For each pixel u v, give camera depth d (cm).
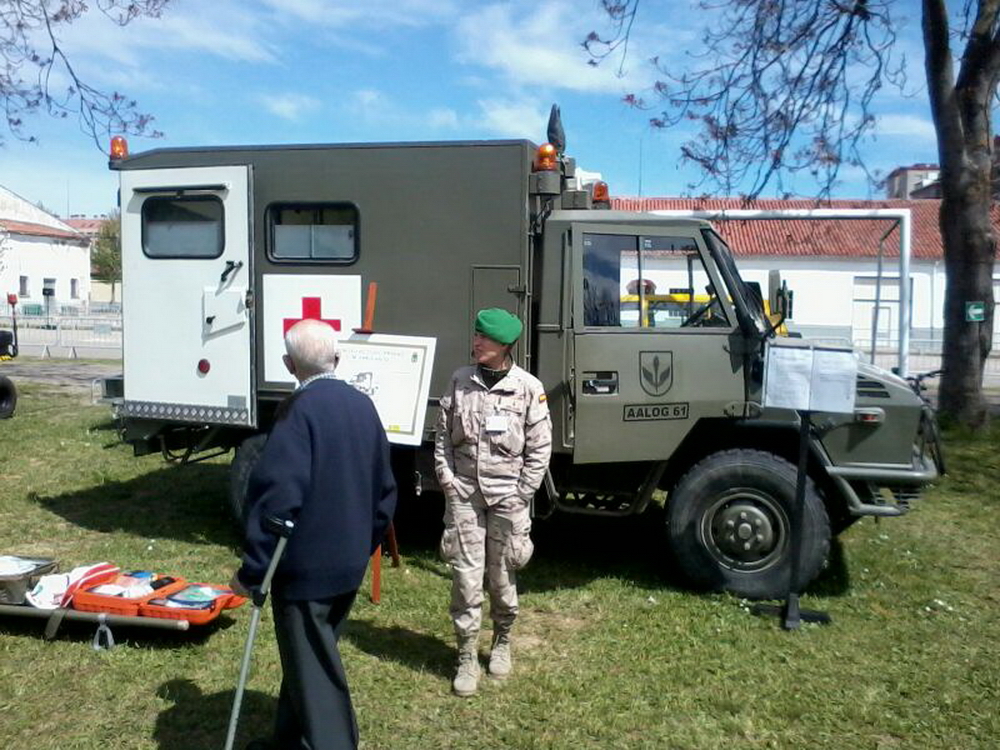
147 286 633
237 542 657
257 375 623
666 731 399
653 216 565
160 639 479
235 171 601
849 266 3338
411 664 461
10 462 915
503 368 430
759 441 578
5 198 4888
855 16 1105
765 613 531
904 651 483
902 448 538
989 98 1164
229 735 330
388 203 589
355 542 327
